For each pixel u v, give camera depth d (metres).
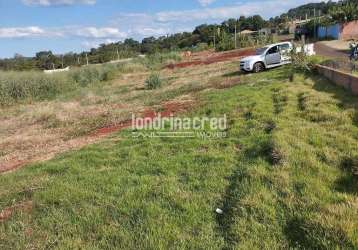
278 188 5.14
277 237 4.10
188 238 4.27
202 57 44.12
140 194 5.57
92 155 8.27
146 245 4.21
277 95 11.92
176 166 6.70
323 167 5.69
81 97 20.73
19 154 10.36
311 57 17.98
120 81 29.38
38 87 24.31
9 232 4.95
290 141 6.85
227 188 5.51
